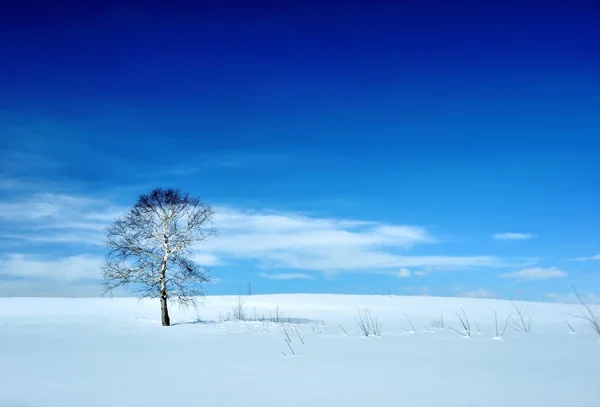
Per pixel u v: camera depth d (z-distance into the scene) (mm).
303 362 9344
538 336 13164
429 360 9148
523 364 8352
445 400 5602
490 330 16547
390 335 15172
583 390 6016
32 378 7812
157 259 29172
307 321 28953
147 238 29625
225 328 22906
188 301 29656
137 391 6516
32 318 32781
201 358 10516
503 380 6816
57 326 25359
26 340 16656
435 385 6547
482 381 6773
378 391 6219
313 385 6742
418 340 13148
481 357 9375
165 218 30047
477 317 31609
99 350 12852
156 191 30422
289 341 13992
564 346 10781
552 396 5703
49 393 6449
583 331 14523
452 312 37781
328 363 9086
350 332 17938
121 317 34500
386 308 43438
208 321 30469
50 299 57094
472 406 5270
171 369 8719
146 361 10102
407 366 8438
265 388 6570
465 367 8148
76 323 28047
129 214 29844
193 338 17047
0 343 15453
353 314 37031
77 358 10836
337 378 7309
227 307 45500
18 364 9781
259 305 47312
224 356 10867
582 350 10094
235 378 7496
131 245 29172
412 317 33188
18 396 6266
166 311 28094
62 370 8789
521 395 5785
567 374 7242
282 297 54844
